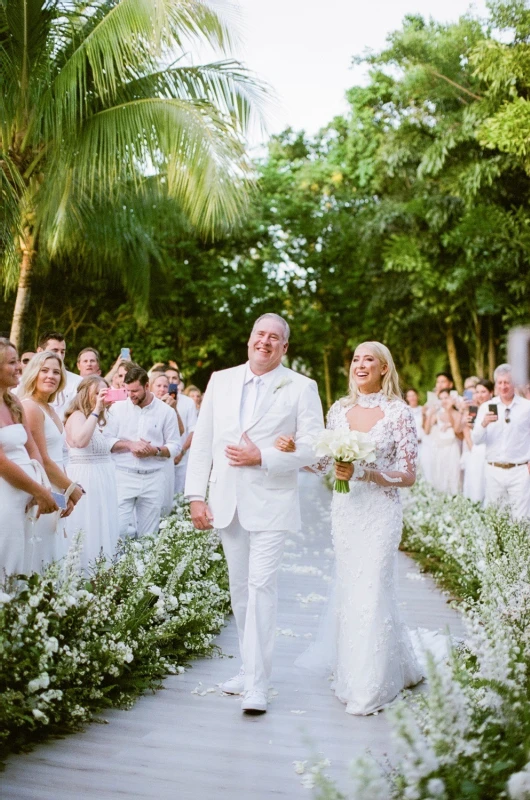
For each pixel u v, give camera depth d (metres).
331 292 22.06
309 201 22.47
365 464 4.47
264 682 4.31
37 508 4.54
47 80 8.77
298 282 22.55
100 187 10.09
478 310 15.78
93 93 9.12
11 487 4.16
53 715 3.81
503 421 7.86
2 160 8.91
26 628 3.74
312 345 22.95
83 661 3.93
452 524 7.86
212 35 8.41
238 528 4.59
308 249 22.39
